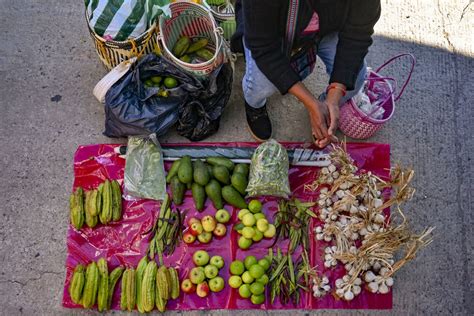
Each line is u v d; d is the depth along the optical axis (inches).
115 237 102.0
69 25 122.3
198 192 100.7
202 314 97.0
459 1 126.3
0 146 110.7
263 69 83.7
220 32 102.7
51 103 114.6
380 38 122.3
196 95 104.8
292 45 86.5
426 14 124.9
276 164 98.2
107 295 95.3
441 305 99.3
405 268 101.4
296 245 100.1
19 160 109.6
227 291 97.7
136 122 102.5
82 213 101.3
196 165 101.3
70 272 99.8
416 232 104.8
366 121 103.0
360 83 97.6
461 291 100.4
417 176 109.3
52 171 108.7
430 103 116.1
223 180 100.7
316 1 77.3
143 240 101.7
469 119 115.3
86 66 118.4
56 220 104.6
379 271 97.4
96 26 103.0
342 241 95.7
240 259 99.8
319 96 111.7
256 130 109.2
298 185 106.3
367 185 97.1
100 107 114.3
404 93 116.6
